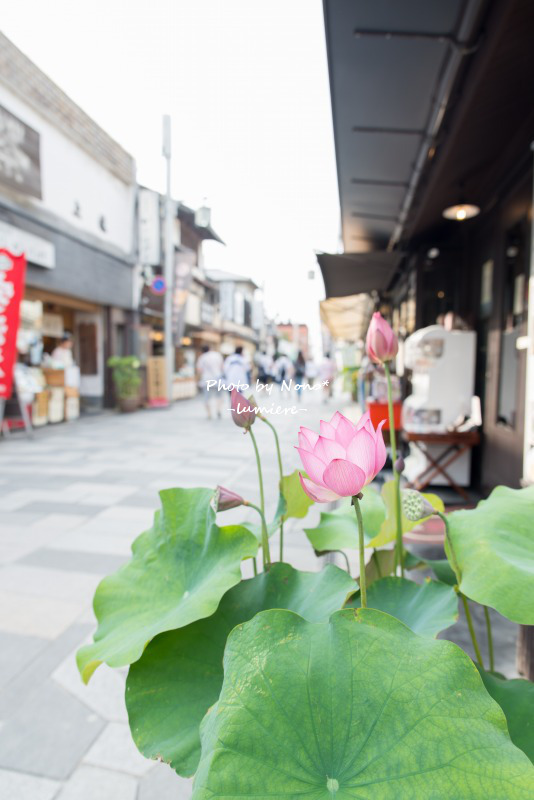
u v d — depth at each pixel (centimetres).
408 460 519
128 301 1412
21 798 162
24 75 938
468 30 239
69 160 1116
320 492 67
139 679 78
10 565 342
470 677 57
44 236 1011
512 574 77
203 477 589
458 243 557
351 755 52
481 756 50
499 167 388
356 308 1052
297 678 58
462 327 475
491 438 425
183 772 65
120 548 373
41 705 205
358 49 267
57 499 507
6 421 918
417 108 330
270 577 91
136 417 1259
